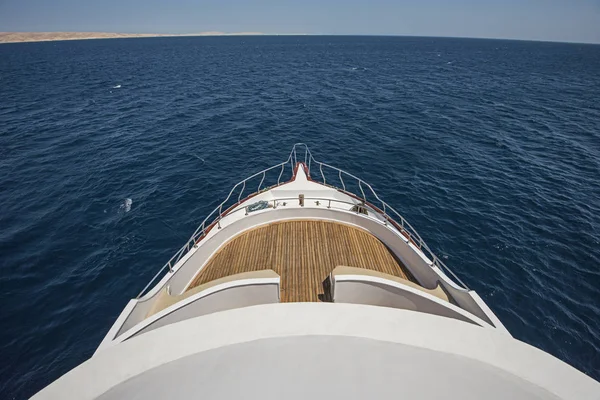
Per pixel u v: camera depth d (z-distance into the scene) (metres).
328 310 2.25
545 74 72.44
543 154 24.44
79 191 18.41
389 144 26.14
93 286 12.10
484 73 72.06
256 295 5.43
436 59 106.38
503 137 28.03
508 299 11.45
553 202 17.61
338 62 92.25
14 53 126.56
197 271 7.76
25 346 9.93
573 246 13.97
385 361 2.08
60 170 21.03
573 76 69.94
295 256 8.20
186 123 31.86
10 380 9.07
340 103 40.62
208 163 22.66
